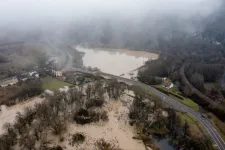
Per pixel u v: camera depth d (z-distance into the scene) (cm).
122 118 11794
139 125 11044
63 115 11369
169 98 14362
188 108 12912
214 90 15362
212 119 11588
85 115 11538
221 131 10406
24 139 9125
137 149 9381
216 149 9012
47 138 9725
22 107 12900
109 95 14112
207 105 12950
